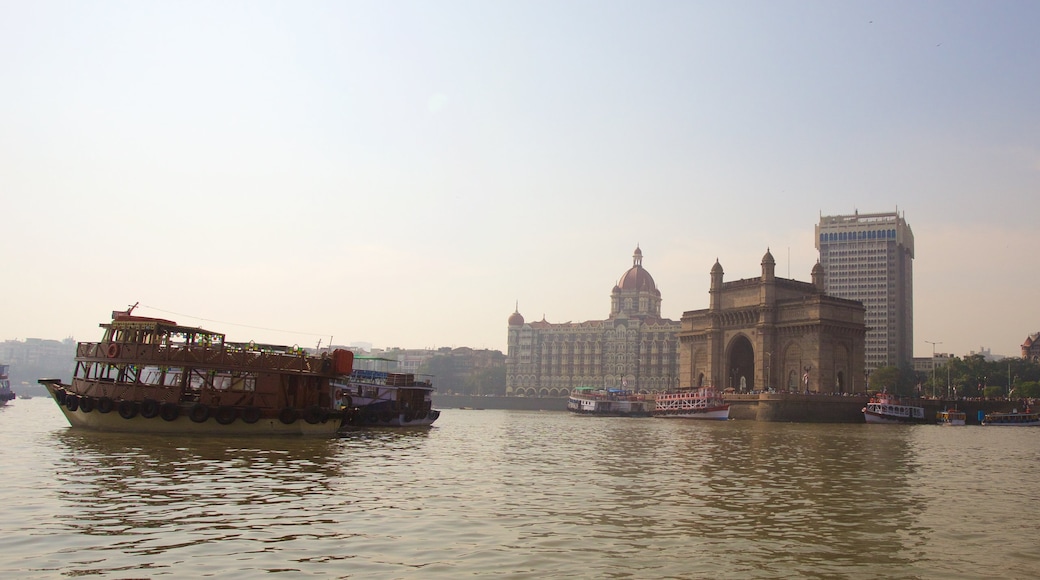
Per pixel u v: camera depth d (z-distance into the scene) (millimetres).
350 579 16750
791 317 133875
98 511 23281
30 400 180750
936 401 133125
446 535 21344
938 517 26234
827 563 19188
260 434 52250
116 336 53594
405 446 50906
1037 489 34812
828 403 119812
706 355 150625
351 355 56812
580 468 39469
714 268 149875
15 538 19641
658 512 25750
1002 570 18953
